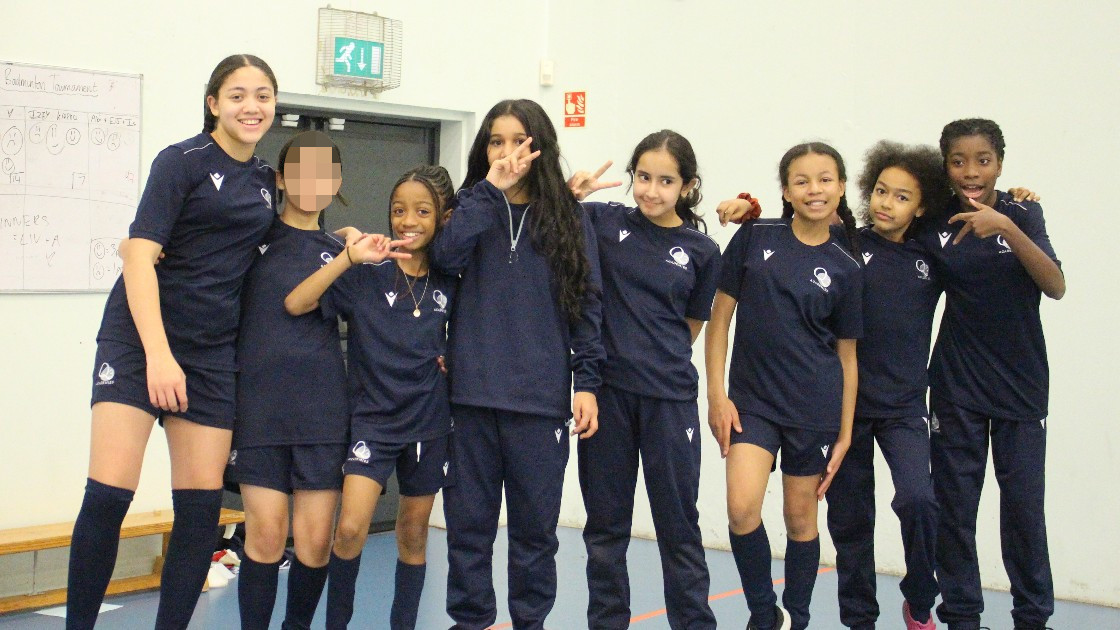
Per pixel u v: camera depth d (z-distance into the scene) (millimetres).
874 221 3480
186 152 2771
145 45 4539
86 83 4379
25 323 4305
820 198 3252
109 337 2781
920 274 3469
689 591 3240
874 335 3436
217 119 2865
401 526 3250
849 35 5043
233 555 4777
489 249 3059
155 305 2684
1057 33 4527
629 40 5699
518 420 3020
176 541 2857
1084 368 4539
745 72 5355
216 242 2832
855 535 3557
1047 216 4594
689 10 5508
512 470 3047
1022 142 4633
